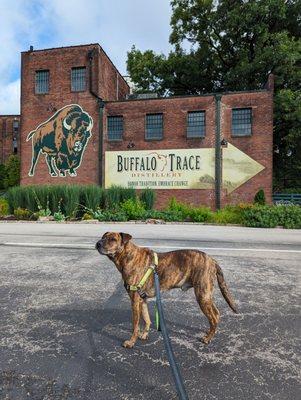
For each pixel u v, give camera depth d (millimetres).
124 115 23172
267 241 9914
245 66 26766
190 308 4250
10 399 2396
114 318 3902
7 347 3195
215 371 2768
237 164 21219
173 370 2191
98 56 23469
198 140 21953
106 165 23344
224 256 7570
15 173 42125
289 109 23859
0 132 50125
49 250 8219
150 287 3150
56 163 24109
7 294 4797
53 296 4711
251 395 2438
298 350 3150
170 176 22375
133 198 19984
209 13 29266
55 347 3188
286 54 24953
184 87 33312
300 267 6566
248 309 4250
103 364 2877
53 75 24234
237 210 16719
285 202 22766
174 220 16859
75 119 23812
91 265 6602
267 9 25672
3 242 9516
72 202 18453
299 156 28203
